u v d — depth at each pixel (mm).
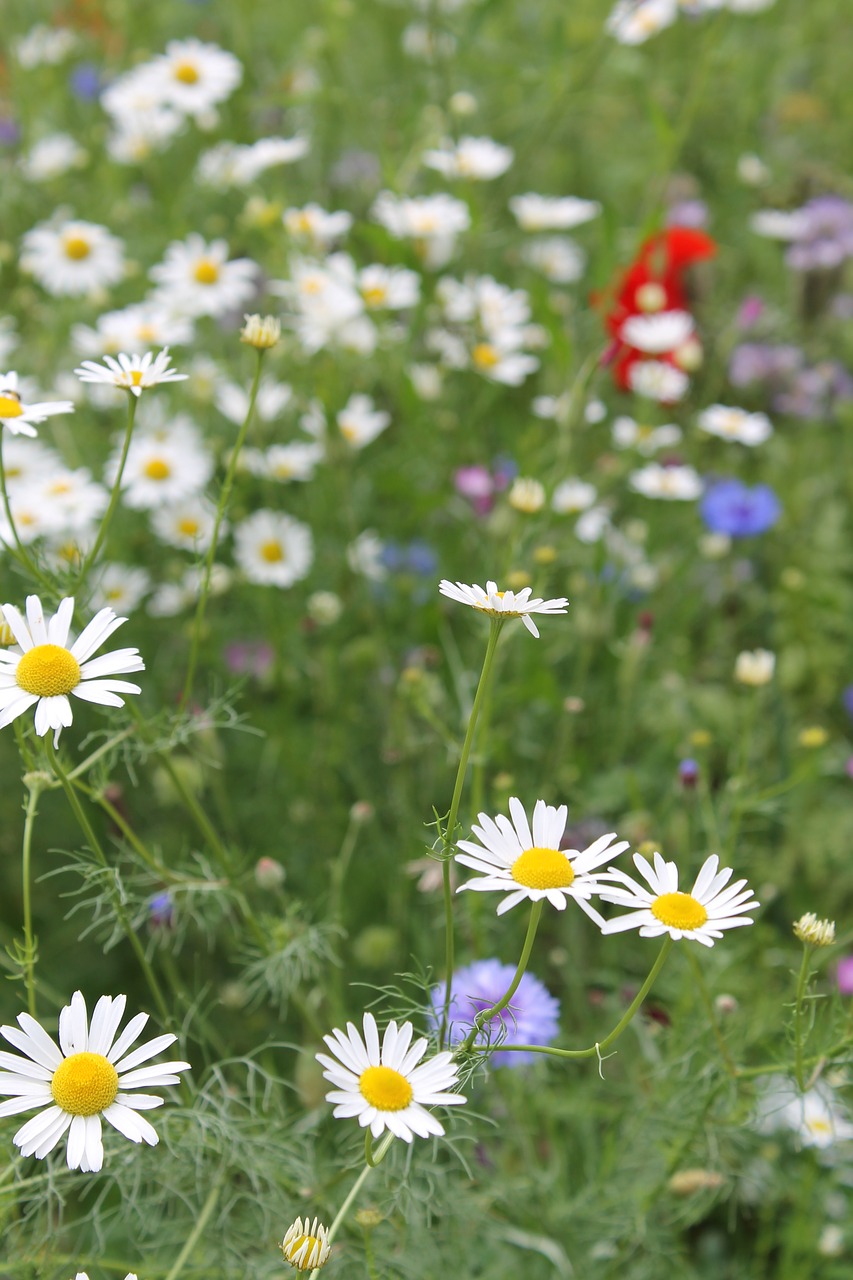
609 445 1666
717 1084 1188
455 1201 1205
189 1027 1348
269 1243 1186
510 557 1342
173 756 1365
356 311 1509
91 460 1527
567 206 1675
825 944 1120
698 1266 1302
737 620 1560
